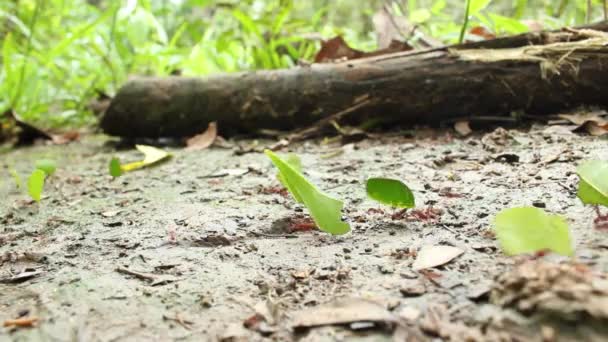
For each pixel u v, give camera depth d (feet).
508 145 1.30
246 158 1.45
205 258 0.96
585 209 0.98
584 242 0.90
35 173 1.16
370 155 1.36
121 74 2.51
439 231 0.98
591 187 0.92
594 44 1.41
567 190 1.05
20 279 0.94
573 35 1.46
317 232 1.01
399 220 1.02
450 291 0.85
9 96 2.15
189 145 1.64
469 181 1.14
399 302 0.84
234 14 2.11
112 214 1.14
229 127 1.69
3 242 1.06
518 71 1.44
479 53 1.48
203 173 1.35
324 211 0.95
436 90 1.49
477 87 1.47
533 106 1.46
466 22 1.63
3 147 1.94
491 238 0.94
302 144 1.54
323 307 0.84
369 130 1.57
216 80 1.68
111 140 1.92
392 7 2.07
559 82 1.43
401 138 1.48
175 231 1.05
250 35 2.38
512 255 0.89
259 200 1.15
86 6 3.10
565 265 0.83
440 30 2.16
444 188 1.12
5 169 1.54
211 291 0.89
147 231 1.06
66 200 1.24
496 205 1.03
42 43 2.87
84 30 2.13
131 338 0.83
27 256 1.00
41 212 1.18
